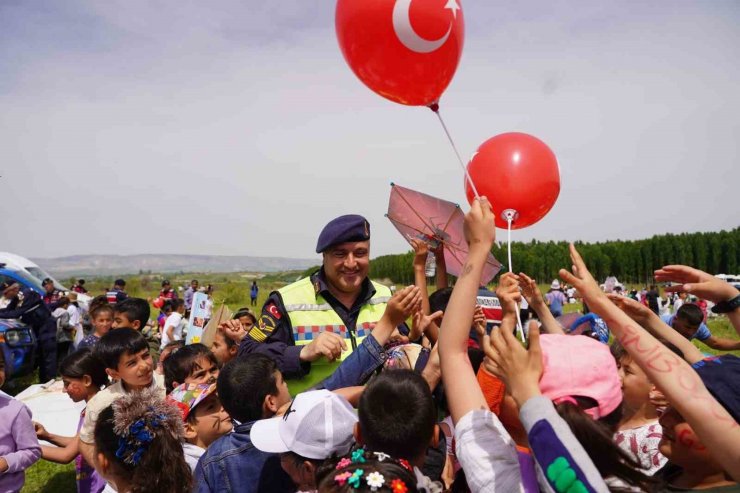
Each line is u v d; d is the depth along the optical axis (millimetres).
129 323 5953
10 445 3104
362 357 2459
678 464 1886
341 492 1602
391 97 2719
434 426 1918
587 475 1271
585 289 1723
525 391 1442
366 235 3039
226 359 5016
